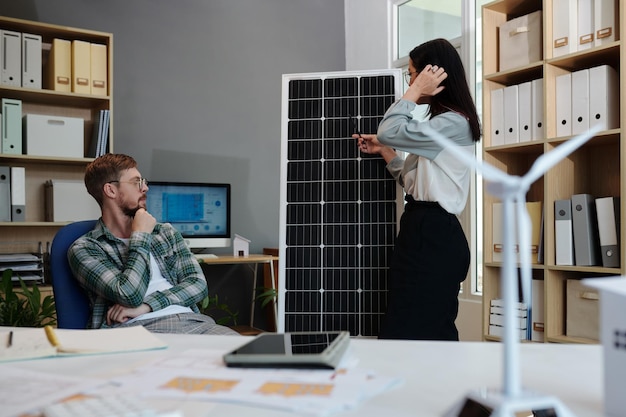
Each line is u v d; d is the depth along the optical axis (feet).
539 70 9.14
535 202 9.09
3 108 11.34
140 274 6.28
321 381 2.41
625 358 2.02
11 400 2.23
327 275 8.82
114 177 6.77
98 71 12.21
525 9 9.77
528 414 3.91
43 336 3.54
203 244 13.87
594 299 8.35
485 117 9.66
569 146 1.87
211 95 14.73
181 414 2.03
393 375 2.62
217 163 14.75
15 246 12.04
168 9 14.24
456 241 7.09
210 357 2.91
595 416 2.06
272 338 3.10
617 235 8.02
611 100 8.27
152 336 3.54
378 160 8.85
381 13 15.48
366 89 9.04
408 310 7.03
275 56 15.61
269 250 14.58
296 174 9.10
